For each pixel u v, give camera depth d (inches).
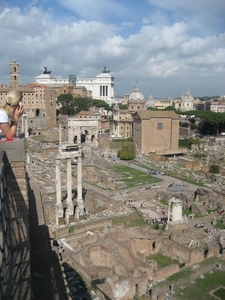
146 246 2069.4
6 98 761.6
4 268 674.8
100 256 1952.5
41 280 1339.8
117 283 1577.3
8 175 829.2
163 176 4495.6
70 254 1897.1
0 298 618.8
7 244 757.9
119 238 2124.8
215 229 2596.0
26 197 852.6
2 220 661.9
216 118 7598.4
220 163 5260.8
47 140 7475.4
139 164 5260.8
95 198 3316.9
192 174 4574.3
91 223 2529.5
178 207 2445.9
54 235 2386.8
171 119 6284.5
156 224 2600.9
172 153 5821.9
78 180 2719.0
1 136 836.0
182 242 2174.0
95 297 1526.8
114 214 2906.0
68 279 1675.7
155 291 1579.7
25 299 757.3
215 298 1605.6
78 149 2674.7
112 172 4677.7
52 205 2780.5
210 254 2023.9
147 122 6146.7
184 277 1787.6
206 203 3223.4
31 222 2251.5
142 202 3336.6
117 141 6998.0
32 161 5108.3
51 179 3993.6
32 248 1763.0
